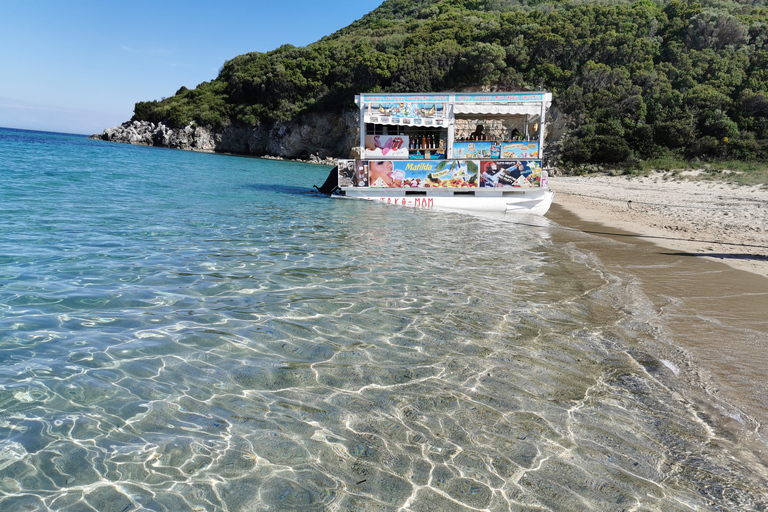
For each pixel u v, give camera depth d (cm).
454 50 5475
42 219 1052
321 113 6253
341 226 1216
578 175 3897
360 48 6203
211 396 374
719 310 629
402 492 276
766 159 3525
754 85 4006
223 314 551
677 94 4178
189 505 261
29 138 7931
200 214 1274
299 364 434
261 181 2625
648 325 564
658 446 329
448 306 610
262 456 305
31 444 307
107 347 452
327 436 328
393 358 452
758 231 1306
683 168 3466
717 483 293
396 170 1753
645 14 5128
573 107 4588
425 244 1027
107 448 307
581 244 1109
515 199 1709
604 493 281
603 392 400
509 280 752
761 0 5928
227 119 7169
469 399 381
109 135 9094
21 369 401
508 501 272
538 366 445
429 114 1720
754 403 389
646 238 1209
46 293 588
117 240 898
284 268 765
